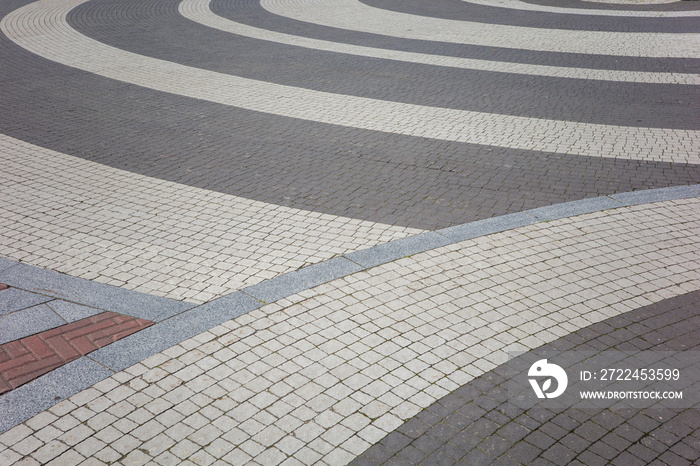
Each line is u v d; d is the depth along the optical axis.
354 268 5.79
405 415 4.09
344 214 6.92
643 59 14.05
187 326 4.96
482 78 12.42
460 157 8.58
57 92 11.10
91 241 6.30
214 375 4.43
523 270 5.80
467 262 5.92
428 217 6.86
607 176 8.04
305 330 4.91
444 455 3.78
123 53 13.68
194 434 3.93
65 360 4.58
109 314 5.11
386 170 8.12
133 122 9.73
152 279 5.62
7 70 12.34
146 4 19.22
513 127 9.78
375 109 10.52
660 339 4.86
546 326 5.00
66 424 4.00
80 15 17.44
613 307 5.26
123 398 4.21
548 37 16.08
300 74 12.43
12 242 6.26
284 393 4.27
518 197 7.39
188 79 11.96
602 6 21.19
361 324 4.98
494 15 18.88
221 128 9.55
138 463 3.71
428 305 5.24
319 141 9.09
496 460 3.75
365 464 3.71
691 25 17.86
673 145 9.09
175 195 7.36
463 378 4.43
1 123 9.57
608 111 10.58
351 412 4.11
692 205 7.28
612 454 3.80
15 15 17.25
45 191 7.43
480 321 5.04
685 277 5.75
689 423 4.05
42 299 5.30
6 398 4.21
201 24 16.61
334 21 17.36
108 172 7.96
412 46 14.80
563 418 4.08
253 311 5.14
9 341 4.78
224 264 5.88
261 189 7.54
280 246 6.22
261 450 3.81
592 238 6.44
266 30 16.06
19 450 3.80
